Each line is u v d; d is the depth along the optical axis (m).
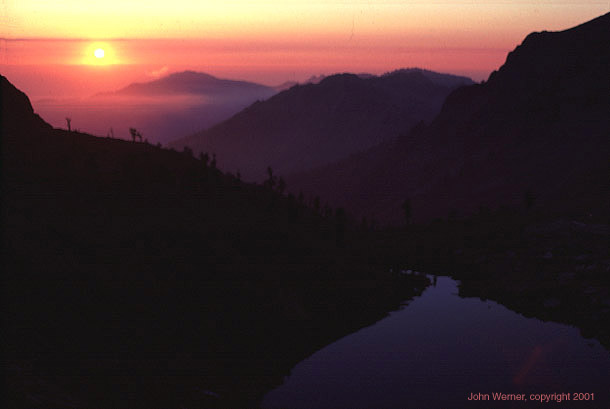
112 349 59.88
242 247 104.44
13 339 52.25
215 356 69.44
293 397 65.38
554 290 113.06
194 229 99.00
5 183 84.06
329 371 74.75
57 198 88.56
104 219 88.69
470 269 143.38
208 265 89.44
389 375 74.06
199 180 124.88
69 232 78.50
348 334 91.38
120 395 52.62
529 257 138.12
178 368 62.94
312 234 138.62
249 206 128.12
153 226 92.62
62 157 105.75
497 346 86.94
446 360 80.12
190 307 77.12
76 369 53.03
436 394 67.69
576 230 150.62
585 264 124.12
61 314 59.97
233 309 82.25
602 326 94.00
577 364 79.19
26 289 60.97
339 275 115.50
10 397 40.44
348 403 65.06
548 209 195.12
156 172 118.19
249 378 68.19
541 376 74.69
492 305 112.94
